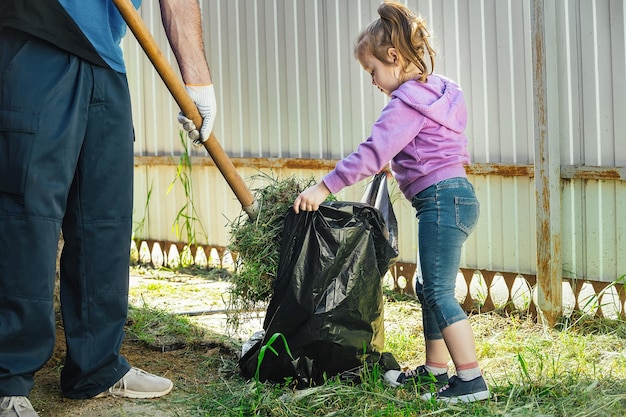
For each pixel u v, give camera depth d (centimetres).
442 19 497
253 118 595
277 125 582
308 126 564
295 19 562
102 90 326
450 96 351
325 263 344
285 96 574
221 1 603
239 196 360
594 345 414
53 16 309
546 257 446
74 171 322
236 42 598
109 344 341
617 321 441
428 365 360
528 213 472
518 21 467
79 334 337
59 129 310
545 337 434
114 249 338
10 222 305
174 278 614
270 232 358
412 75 354
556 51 446
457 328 334
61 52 315
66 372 343
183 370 388
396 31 346
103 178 332
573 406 327
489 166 481
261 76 587
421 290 361
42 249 308
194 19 343
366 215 356
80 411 334
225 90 609
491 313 483
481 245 493
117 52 330
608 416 315
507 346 419
